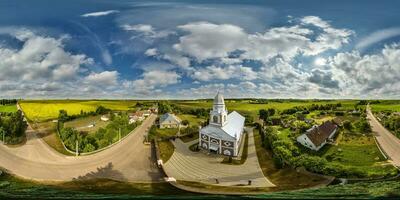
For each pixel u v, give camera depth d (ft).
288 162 328.29
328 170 295.89
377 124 468.34
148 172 311.47
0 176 295.07
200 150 393.09
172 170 319.06
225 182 284.41
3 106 618.44
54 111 605.73
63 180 286.87
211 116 396.57
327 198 224.53
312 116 536.83
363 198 223.10
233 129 407.44
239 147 410.11
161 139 446.19
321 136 384.27
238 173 311.88
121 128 490.08
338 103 592.60
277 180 290.35
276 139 393.91
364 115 508.94
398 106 549.95
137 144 419.13
